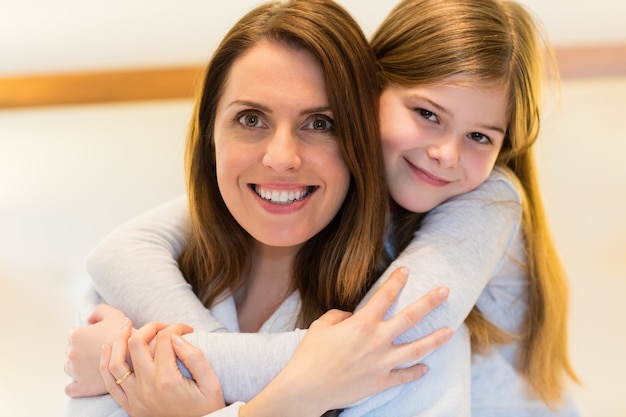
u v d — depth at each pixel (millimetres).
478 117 1025
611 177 2051
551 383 1252
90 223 1971
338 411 1012
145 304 1050
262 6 994
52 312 1854
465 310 986
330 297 1072
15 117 2248
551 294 1235
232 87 969
